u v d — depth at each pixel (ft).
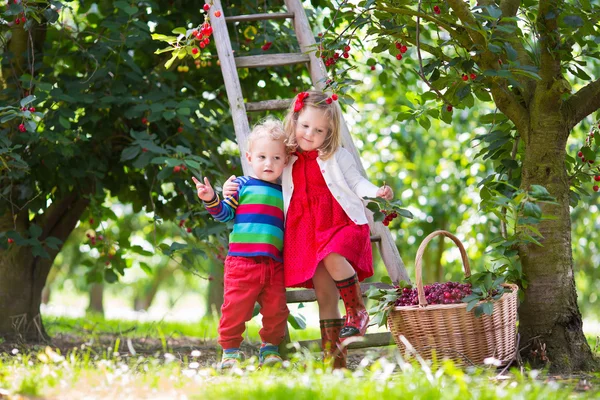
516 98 14.02
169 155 17.16
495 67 13.14
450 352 11.85
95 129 19.33
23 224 19.79
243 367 12.44
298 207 12.62
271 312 12.68
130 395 9.12
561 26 13.74
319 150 12.72
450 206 32.09
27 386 9.19
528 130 13.76
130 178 21.40
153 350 18.61
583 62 14.10
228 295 12.59
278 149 12.85
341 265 12.10
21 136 17.38
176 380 9.91
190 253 19.71
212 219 18.80
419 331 12.00
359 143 32.55
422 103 14.94
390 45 14.07
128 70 18.99
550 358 13.06
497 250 13.32
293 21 16.85
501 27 12.22
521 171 14.23
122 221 25.17
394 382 9.84
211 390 9.09
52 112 18.06
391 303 12.46
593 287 49.26
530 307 13.37
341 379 9.62
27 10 15.16
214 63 20.68
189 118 19.24
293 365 11.96
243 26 20.89
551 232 13.35
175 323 30.48
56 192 20.38
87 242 22.34
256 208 12.76
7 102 17.69
